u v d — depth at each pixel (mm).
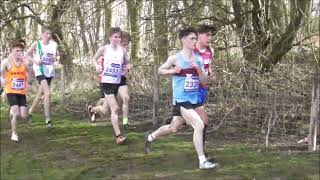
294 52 9344
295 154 6945
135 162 6801
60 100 11195
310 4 9156
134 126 9031
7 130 9172
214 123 8414
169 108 8867
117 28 7801
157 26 9016
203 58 6227
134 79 9508
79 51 11047
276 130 7859
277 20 9219
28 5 11555
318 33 9289
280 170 6195
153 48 8969
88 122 9711
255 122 8055
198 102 6293
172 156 7012
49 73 9258
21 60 8414
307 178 5887
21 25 12273
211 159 6520
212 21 9047
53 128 9188
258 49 8844
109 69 7789
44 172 6527
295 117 7820
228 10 9000
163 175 6160
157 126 8867
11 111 8375
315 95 7004
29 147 7898
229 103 8289
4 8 11547
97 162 6883
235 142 7715
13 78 8359
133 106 9562
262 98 7957
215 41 8695
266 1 8914
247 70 8133
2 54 11891
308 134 7414
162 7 8969
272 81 8125
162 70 6172
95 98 10703
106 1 9797
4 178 6320
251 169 6262
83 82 10945
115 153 7301
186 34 6070
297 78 8188
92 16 10289
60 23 10812
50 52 9180
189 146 7562
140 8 9562
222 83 8297
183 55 6121
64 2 10562
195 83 6152
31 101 11281
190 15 8859
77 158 7141
